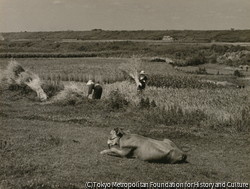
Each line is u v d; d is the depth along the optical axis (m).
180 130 13.25
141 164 8.44
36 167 7.92
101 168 8.07
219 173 8.38
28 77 22.06
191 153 10.15
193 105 17.06
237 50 71.06
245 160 9.66
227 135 13.05
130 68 25.88
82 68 41.00
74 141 10.41
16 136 10.59
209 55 73.44
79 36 139.12
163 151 8.53
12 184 6.92
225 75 41.41
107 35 139.00
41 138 10.46
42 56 64.88
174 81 27.31
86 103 18.11
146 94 20.73
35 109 16.84
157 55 71.88
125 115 15.87
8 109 16.33
